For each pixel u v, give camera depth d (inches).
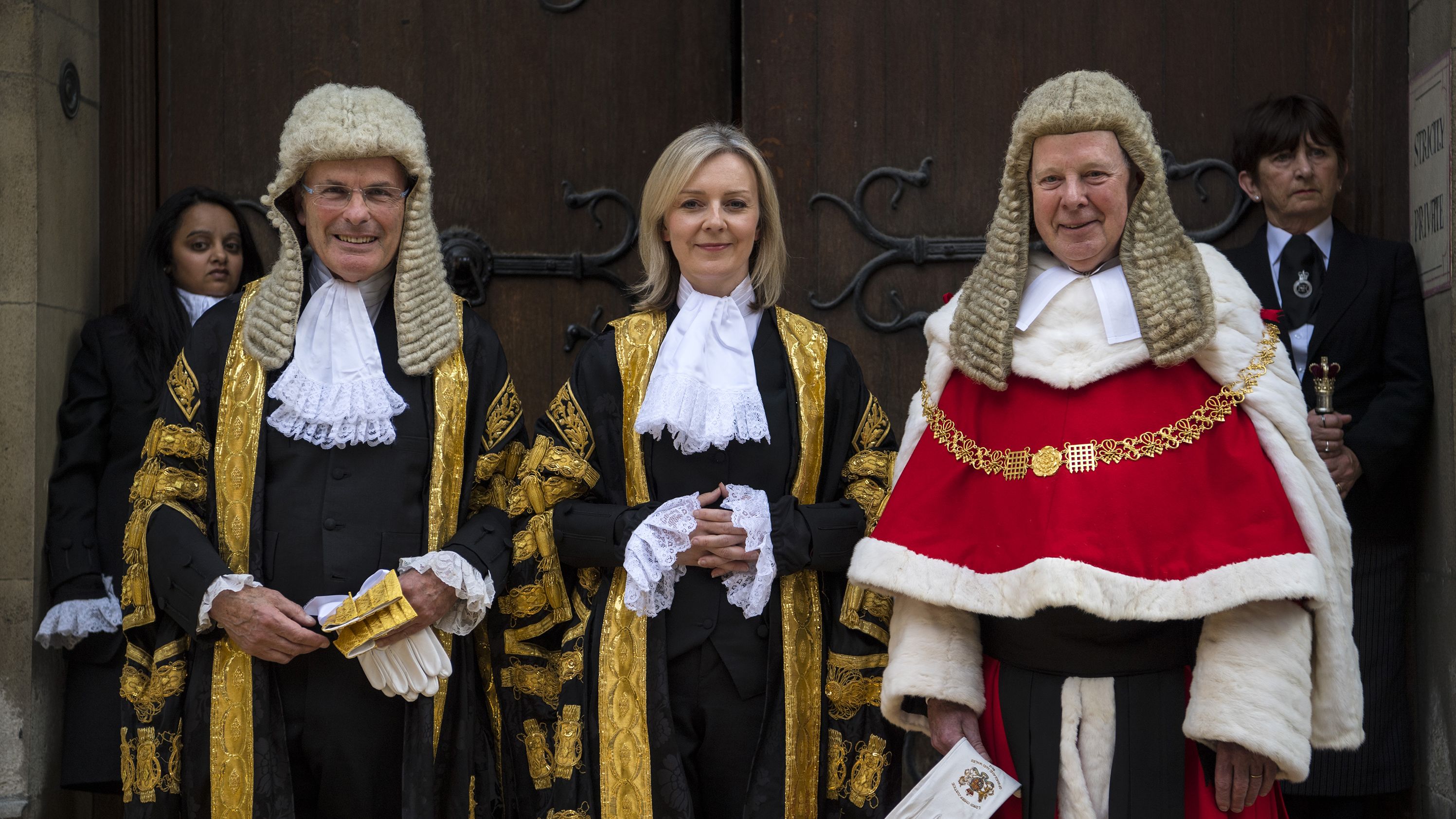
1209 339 87.6
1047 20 145.9
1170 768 86.4
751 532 94.4
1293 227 130.5
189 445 100.0
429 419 102.7
